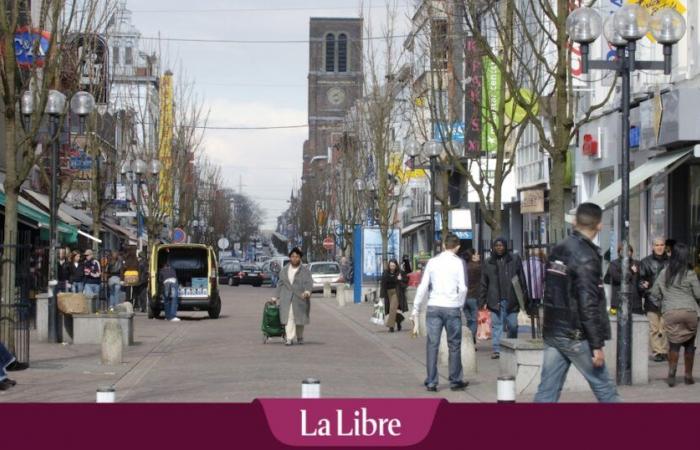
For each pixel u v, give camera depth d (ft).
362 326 111.96
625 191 55.06
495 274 71.61
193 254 131.85
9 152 65.16
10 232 65.21
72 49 86.53
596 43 110.01
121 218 243.40
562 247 34.81
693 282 54.80
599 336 34.01
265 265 302.66
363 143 205.05
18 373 63.31
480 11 80.23
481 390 55.36
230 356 75.92
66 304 84.69
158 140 200.13
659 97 87.81
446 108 123.95
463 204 182.19
